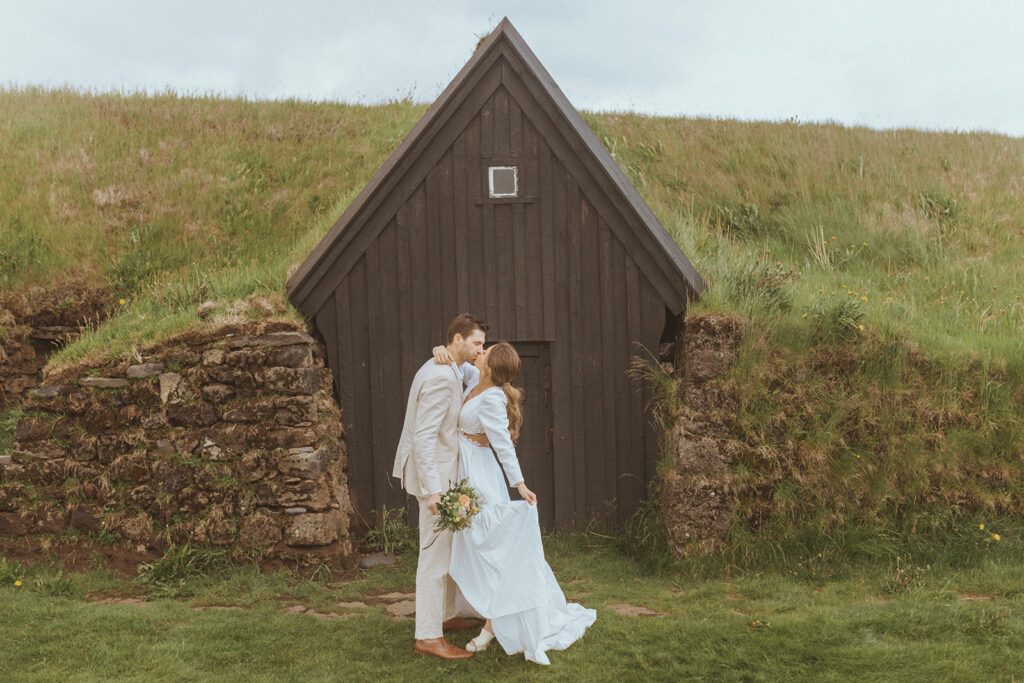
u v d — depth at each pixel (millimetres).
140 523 6562
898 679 4277
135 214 11414
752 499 6551
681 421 6734
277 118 15508
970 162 15383
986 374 7176
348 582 6371
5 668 4457
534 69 7312
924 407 7023
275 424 6672
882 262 12156
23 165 12062
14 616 5246
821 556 6395
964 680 4238
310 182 13039
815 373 6965
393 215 7441
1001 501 6820
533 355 7547
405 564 6801
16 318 9602
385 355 7469
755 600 5723
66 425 6797
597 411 7430
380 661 4602
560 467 7426
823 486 6645
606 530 7336
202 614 5441
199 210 11797
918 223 12945
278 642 4902
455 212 7449
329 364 7488
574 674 4379
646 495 7402
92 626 5113
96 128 13820
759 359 6840
